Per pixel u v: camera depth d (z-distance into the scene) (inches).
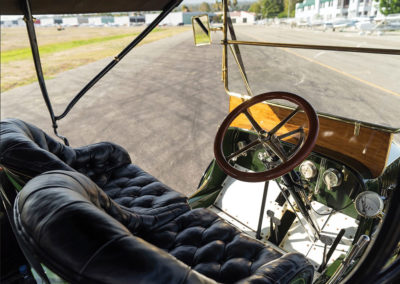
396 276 38.8
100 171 79.3
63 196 31.7
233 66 76.8
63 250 26.8
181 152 149.6
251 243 54.1
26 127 59.1
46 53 626.2
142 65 429.1
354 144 59.7
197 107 223.0
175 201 69.5
